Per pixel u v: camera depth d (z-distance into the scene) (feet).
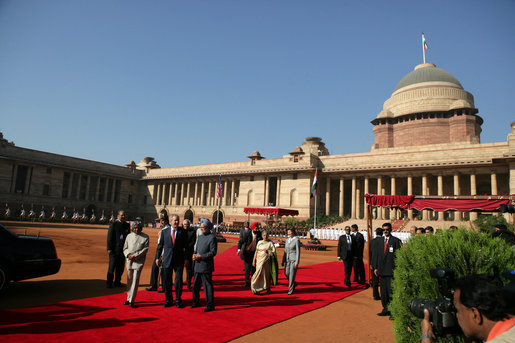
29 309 27.71
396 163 189.16
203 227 30.91
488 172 165.58
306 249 108.06
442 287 9.87
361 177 205.77
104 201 275.59
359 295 39.93
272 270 38.65
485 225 109.40
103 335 22.50
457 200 46.39
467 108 230.27
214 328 25.07
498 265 15.74
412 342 17.13
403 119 256.32
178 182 278.67
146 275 48.08
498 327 7.12
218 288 41.01
